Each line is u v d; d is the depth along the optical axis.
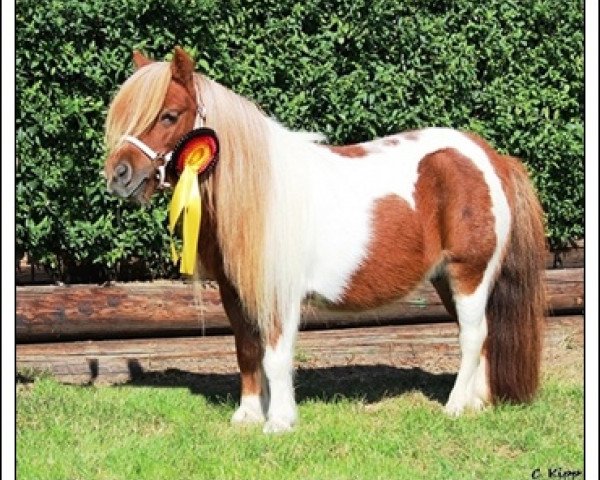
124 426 6.52
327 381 7.78
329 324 8.47
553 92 8.52
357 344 8.31
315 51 7.89
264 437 6.14
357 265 6.39
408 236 6.50
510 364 6.84
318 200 6.30
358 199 6.41
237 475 5.63
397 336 8.40
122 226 7.84
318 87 7.89
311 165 6.36
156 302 8.05
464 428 6.34
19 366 7.75
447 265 6.65
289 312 6.19
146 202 6.00
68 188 7.66
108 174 5.86
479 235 6.55
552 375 7.80
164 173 5.94
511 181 6.83
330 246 6.32
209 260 6.27
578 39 8.52
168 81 5.88
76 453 6.00
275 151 6.12
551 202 8.69
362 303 6.50
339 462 5.81
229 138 5.99
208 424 6.55
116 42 7.56
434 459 5.90
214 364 8.13
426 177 6.62
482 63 8.42
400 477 5.60
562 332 8.74
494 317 6.85
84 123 7.51
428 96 8.16
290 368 6.27
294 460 5.83
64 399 7.09
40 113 7.42
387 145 6.70
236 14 7.76
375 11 7.93
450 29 8.28
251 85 7.80
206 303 8.16
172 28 7.65
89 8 7.40
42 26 7.33
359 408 6.93
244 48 7.82
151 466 5.77
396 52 8.09
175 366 8.05
